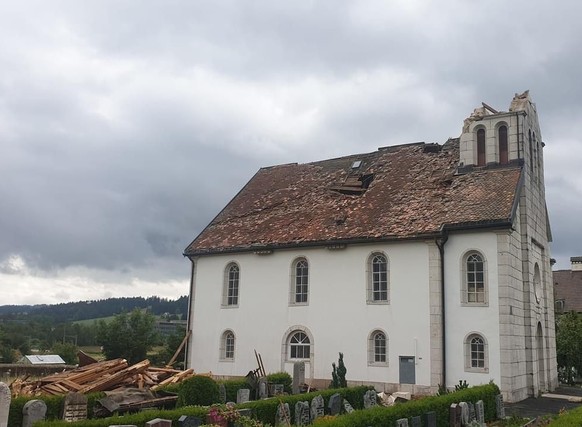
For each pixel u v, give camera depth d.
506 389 27.14
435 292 29.48
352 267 32.50
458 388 25.08
